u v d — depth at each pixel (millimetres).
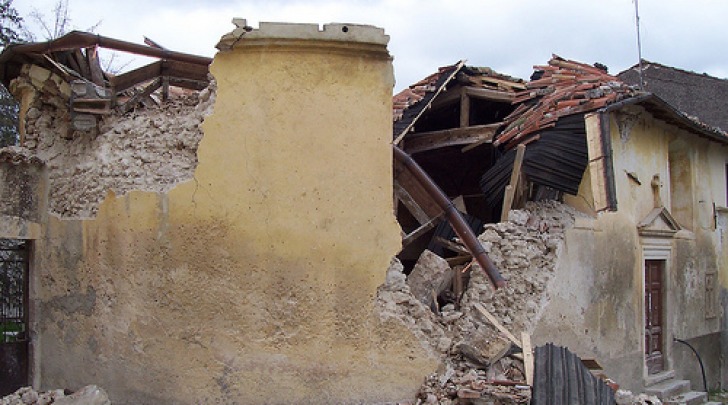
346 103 7934
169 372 7891
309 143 7859
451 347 8383
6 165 9203
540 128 10156
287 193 7820
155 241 8094
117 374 8258
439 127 13445
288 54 7863
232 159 7883
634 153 11922
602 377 9109
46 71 9367
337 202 7875
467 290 9359
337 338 7770
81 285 8742
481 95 12227
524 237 9906
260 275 7777
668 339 12852
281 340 7719
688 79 19953
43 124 9734
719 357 14992
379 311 7891
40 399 8547
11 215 9164
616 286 11320
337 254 7836
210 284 7844
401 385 7863
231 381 7715
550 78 11812
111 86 9258
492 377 7988
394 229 8023
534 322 9383
